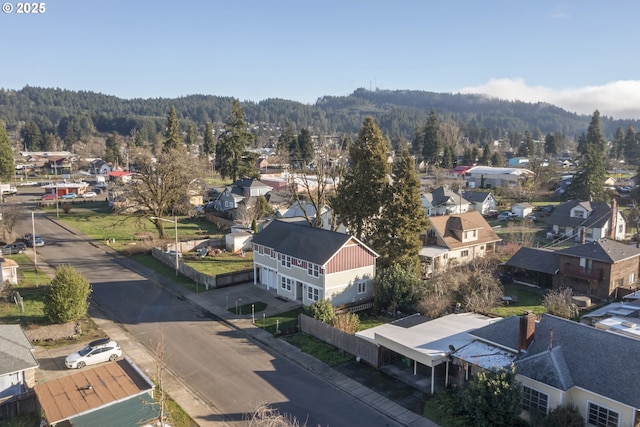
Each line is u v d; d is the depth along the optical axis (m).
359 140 51.59
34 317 39.16
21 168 158.38
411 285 42.38
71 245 65.38
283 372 31.44
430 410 26.95
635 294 44.41
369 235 50.88
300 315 38.22
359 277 44.91
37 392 24.97
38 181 139.38
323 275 42.12
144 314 41.50
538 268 51.12
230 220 81.75
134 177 68.88
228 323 39.81
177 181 68.00
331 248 43.12
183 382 30.00
